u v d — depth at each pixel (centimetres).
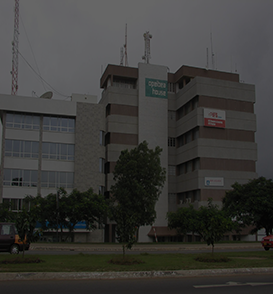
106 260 1460
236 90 5419
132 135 5409
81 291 928
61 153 4659
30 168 4497
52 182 4550
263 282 1097
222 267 1291
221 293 929
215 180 5041
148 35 6162
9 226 1895
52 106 4672
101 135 4862
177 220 3781
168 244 3131
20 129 4553
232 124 5297
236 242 3541
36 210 3378
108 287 988
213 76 5772
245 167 5238
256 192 3750
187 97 5481
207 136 5144
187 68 5659
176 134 5772
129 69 5628
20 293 896
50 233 4478
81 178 4622
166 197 5400
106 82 5844
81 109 4784
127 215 1537
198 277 1177
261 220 3866
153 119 5516
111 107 5400
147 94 5559
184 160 5438
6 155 4441
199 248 2770
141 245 2927
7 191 4353
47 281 1063
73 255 1712
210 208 3750
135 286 1008
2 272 1112
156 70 5678
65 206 3488
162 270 1200
